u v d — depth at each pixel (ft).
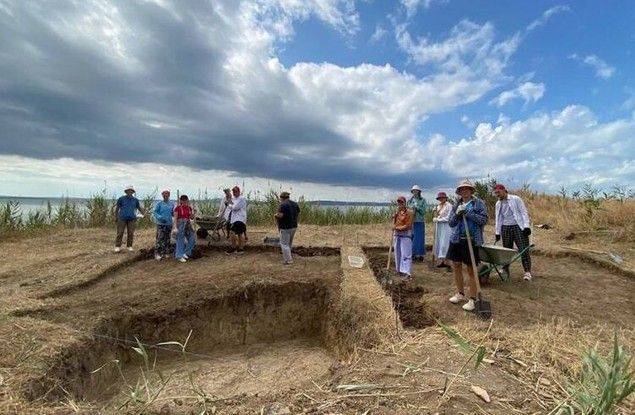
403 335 17.37
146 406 11.43
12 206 49.65
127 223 37.29
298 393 12.31
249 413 11.07
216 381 20.04
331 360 22.29
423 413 10.93
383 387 12.37
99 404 16.43
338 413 10.94
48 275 28.86
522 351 15.21
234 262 34.35
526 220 27.86
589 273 31.09
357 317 21.21
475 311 20.94
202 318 25.00
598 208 46.75
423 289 25.75
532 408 11.29
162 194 35.78
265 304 27.07
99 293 25.96
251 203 56.24
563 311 22.09
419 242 35.01
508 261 23.89
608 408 10.03
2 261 34.58
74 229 51.80
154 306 24.20
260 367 21.85
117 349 21.66
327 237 45.75
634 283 28.58
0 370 14.62
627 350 16.11
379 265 32.94
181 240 34.88
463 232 21.47
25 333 18.12
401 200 28.68
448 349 15.34
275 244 39.37
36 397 13.92
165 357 23.24
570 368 13.56
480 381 12.75
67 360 17.24
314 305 27.53
